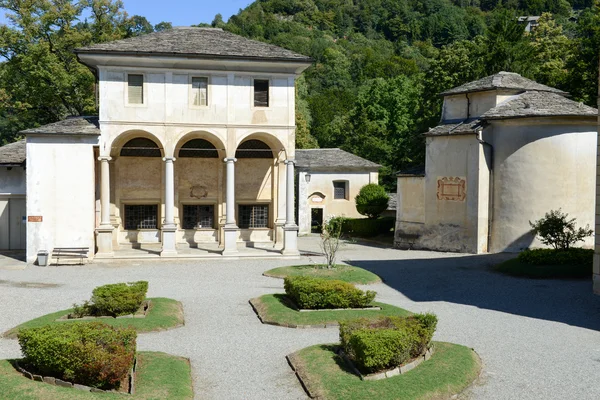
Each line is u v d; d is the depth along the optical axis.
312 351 14.62
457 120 38.81
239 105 34.22
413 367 13.32
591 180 32.75
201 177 38.00
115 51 32.09
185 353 15.26
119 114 32.97
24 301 21.53
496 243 34.44
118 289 18.62
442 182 37.22
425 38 150.25
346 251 38.41
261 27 142.38
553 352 14.95
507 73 38.47
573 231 28.52
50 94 49.97
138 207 37.44
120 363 12.02
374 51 132.38
